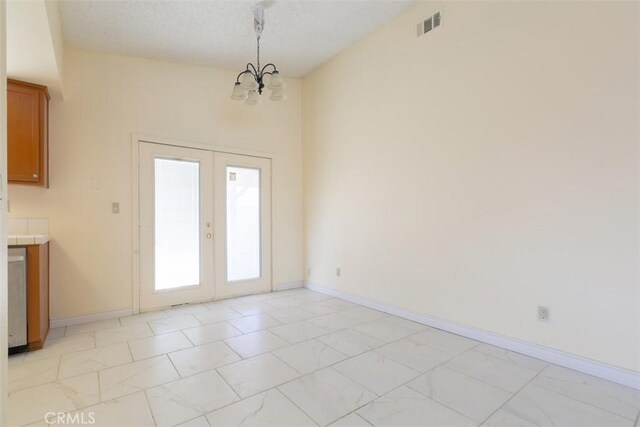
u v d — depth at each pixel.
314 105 4.57
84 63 3.40
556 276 2.29
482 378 2.10
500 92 2.58
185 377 2.13
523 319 2.46
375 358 2.40
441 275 3.00
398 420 1.68
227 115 4.21
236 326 3.12
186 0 2.85
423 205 3.16
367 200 3.77
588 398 1.87
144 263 3.64
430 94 3.08
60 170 3.23
